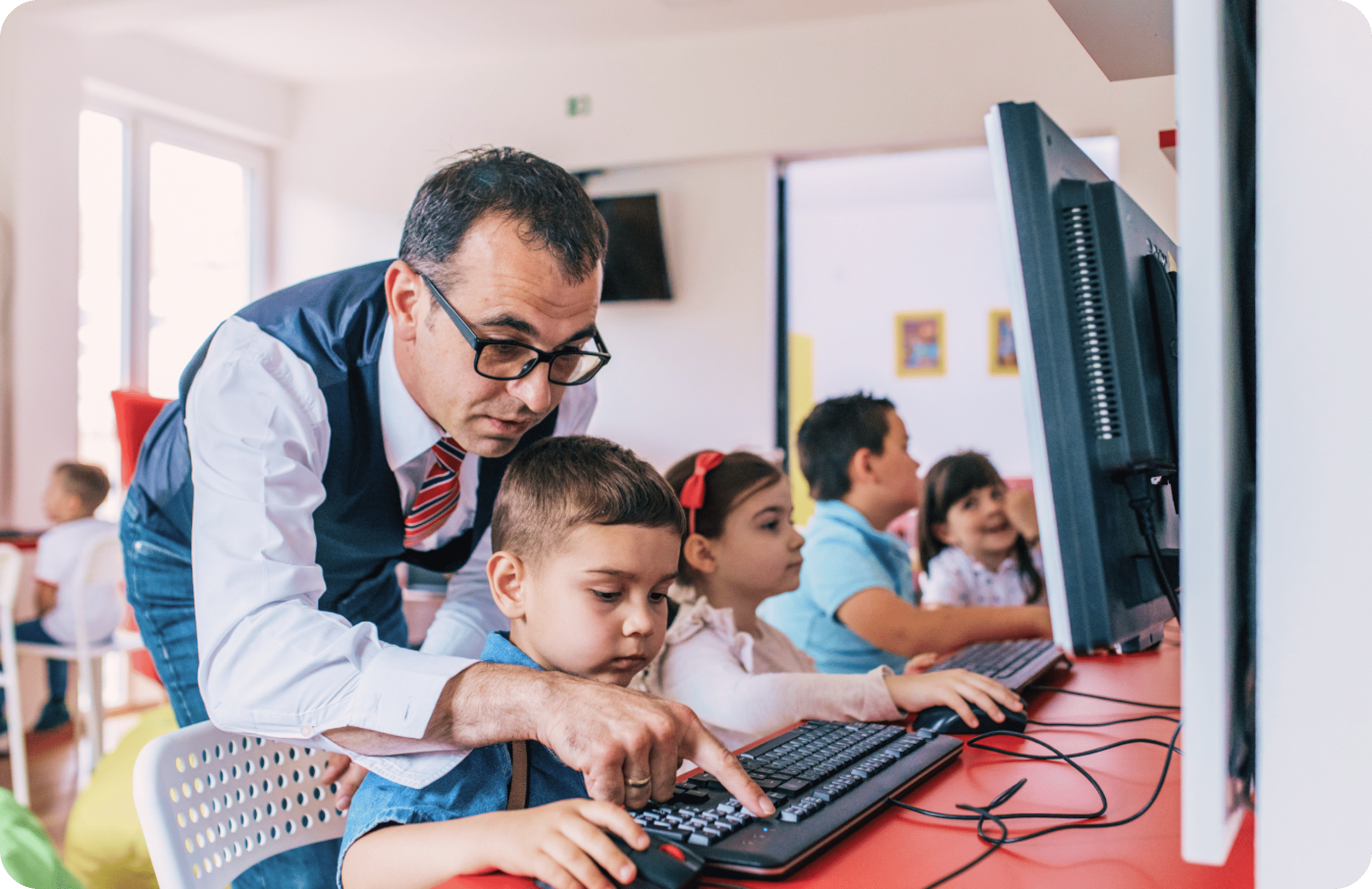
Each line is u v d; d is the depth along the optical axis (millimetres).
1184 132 488
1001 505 2525
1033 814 765
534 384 953
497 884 651
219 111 4895
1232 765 514
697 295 4609
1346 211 574
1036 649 1446
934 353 7203
